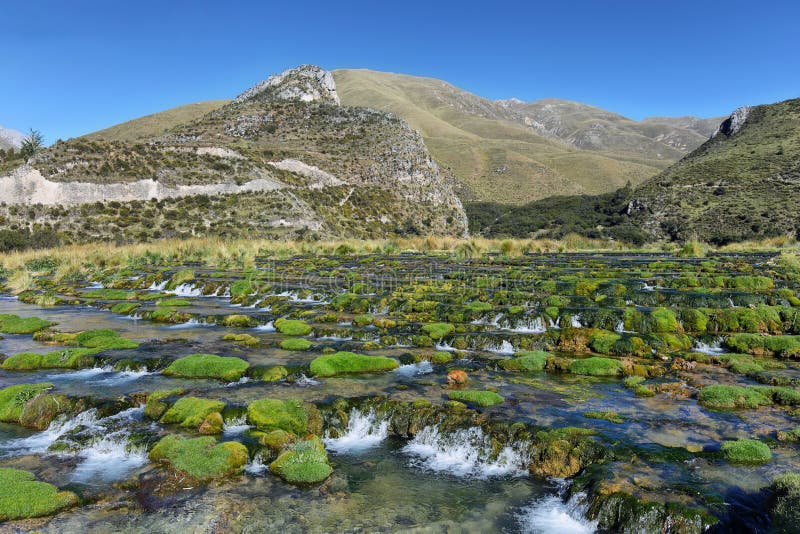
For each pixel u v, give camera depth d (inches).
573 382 554.9
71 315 991.0
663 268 1336.1
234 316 888.3
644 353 652.7
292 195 3144.7
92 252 1814.7
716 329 753.6
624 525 306.3
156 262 1761.8
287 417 452.4
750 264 1362.0
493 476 385.1
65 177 2588.6
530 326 797.9
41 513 324.8
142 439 423.5
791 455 371.9
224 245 1962.4
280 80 5821.9
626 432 413.1
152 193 2765.7
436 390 525.0
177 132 4397.1
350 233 3149.6
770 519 293.9
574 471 375.2
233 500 343.9
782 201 2955.2
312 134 4621.1
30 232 2215.8
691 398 499.2
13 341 772.6
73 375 603.2
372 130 4741.6
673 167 4660.4
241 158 3368.6
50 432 464.1
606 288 985.5
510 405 477.1
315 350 688.4
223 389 537.6
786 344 645.3
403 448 437.7
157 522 318.7
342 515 329.1
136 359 635.5
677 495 316.8
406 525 319.0
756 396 481.7
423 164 4458.7
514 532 314.3
